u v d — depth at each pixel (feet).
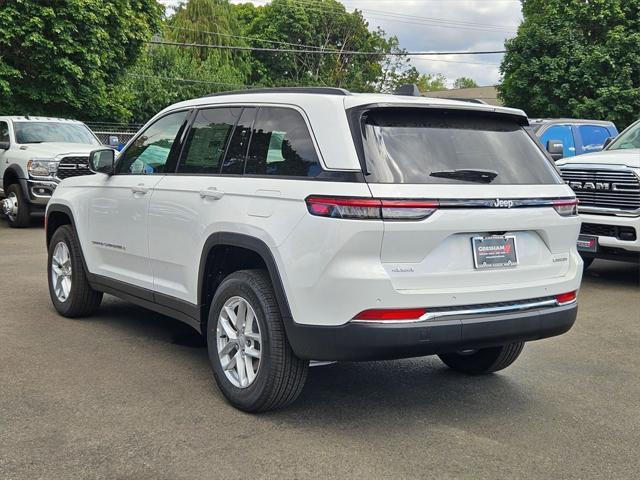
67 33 59.67
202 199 16.07
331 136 13.69
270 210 14.12
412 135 14.02
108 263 20.38
